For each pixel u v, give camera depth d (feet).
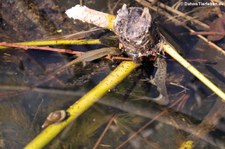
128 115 2.25
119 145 2.21
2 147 2.19
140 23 2.20
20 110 2.25
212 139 2.22
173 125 2.24
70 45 2.34
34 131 2.22
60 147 2.19
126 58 2.29
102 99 2.26
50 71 2.31
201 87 2.29
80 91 2.28
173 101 2.27
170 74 2.31
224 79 2.30
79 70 2.31
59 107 2.25
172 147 2.21
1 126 2.23
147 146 2.21
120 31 2.22
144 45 2.23
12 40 2.34
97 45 2.34
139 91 2.28
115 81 2.24
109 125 2.23
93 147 2.20
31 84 2.29
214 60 2.34
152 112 2.25
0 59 2.32
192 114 2.26
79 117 2.23
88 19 2.25
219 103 2.26
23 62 2.32
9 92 2.27
